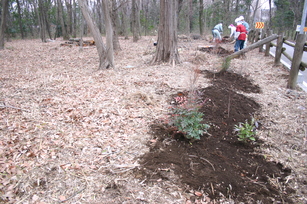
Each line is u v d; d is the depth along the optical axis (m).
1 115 3.84
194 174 2.57
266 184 2.51
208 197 2.30
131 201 2.22
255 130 3.58
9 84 5.82
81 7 6.73
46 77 6.65
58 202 2.20
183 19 21.52
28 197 2.25
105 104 4.32
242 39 8.67
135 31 16.53
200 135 3.30
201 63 7.54
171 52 7.52
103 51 7.27
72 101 4.49
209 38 17.27
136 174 2.57
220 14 24.08
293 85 5.26
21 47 15.63
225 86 5.16
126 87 5.24
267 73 6.49
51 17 29.52
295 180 2.58
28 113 3.94
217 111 3.97
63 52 12.56
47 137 3.24
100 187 2.40
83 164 2.72
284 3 28.77
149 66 7.44
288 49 12.62
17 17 28.28
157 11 25.55
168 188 2.39
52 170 2.61
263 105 4.44
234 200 2.29
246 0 25.08
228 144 3.19
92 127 3.52
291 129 3.62
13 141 3.12
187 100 3.39
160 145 3.09
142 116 3.86
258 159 2.93
